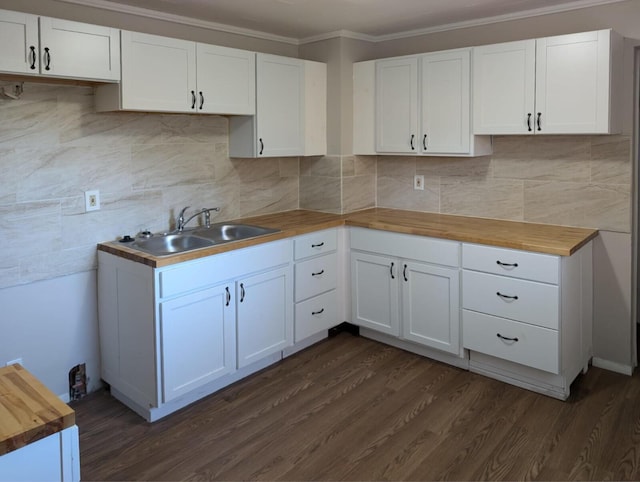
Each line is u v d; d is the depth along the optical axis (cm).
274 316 333
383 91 378
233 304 304
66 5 279
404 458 242
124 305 284
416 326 348
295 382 320
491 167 362
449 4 313
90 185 297
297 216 392
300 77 372
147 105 283
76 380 301
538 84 305
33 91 269
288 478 229
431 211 398
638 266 383
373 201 424
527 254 288
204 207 359
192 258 276
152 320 265
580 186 326
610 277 321
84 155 292
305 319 357
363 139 395
